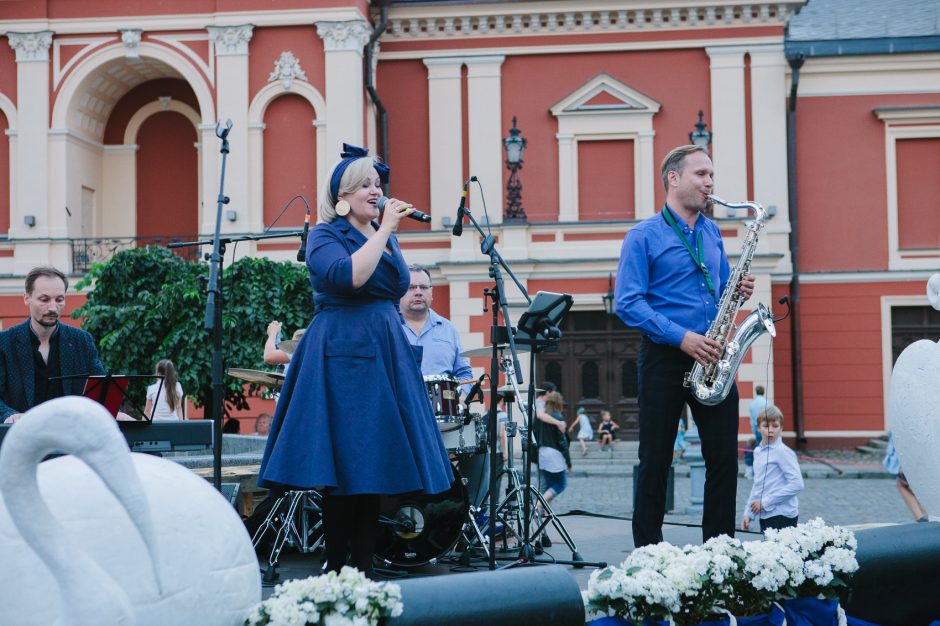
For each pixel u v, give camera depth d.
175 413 10.78
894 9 25.19
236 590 2.65
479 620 3.17
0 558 2.35
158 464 2.69
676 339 4.92
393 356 4.08
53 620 2.34
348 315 4.05
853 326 24.00
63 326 5.91
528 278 22.78
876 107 24.06
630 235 5.23
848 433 23.86
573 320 23.58
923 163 24.09
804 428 23.95
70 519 2.40
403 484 3.92
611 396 23.50
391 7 24.25
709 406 5.08
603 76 24.20
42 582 2.36
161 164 25.59
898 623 4.39
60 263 22.83
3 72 22.97
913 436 4.54
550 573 3.41
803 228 24.14
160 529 2.50
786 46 24.20
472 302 22.56
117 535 2.43
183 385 16.30
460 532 6.17
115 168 25.48
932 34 24.14
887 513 13.66
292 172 22.52
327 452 3.88
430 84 24.48
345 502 4.15
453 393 6.17
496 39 24.42
